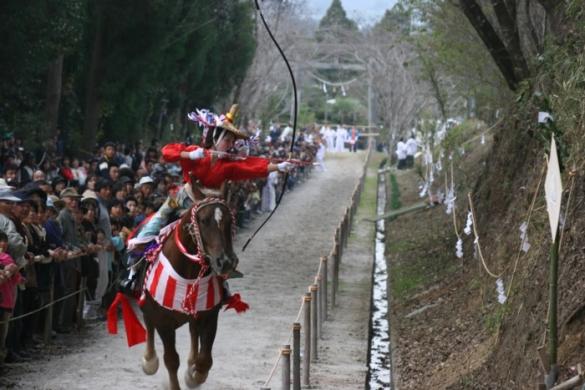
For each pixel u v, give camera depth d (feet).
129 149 97.71
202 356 34.53
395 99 171.73
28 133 93.15
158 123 134.41
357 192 124.57
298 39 186.50
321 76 248.73
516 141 60.85
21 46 79.30
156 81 116.26
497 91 77.51
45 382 41.55
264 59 164.55
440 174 106.01
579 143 36.91
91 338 50.75
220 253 31.81
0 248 39.47
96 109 102.47
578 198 36.88
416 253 79.51
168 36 102.63
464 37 77.51
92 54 100.78
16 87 88.38
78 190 64.80
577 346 31.53
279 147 150.10
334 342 53.21
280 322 57.11
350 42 206.08
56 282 49.03
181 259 33.45
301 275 76.13
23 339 46.47
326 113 244.42
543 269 37.37
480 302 50.47
